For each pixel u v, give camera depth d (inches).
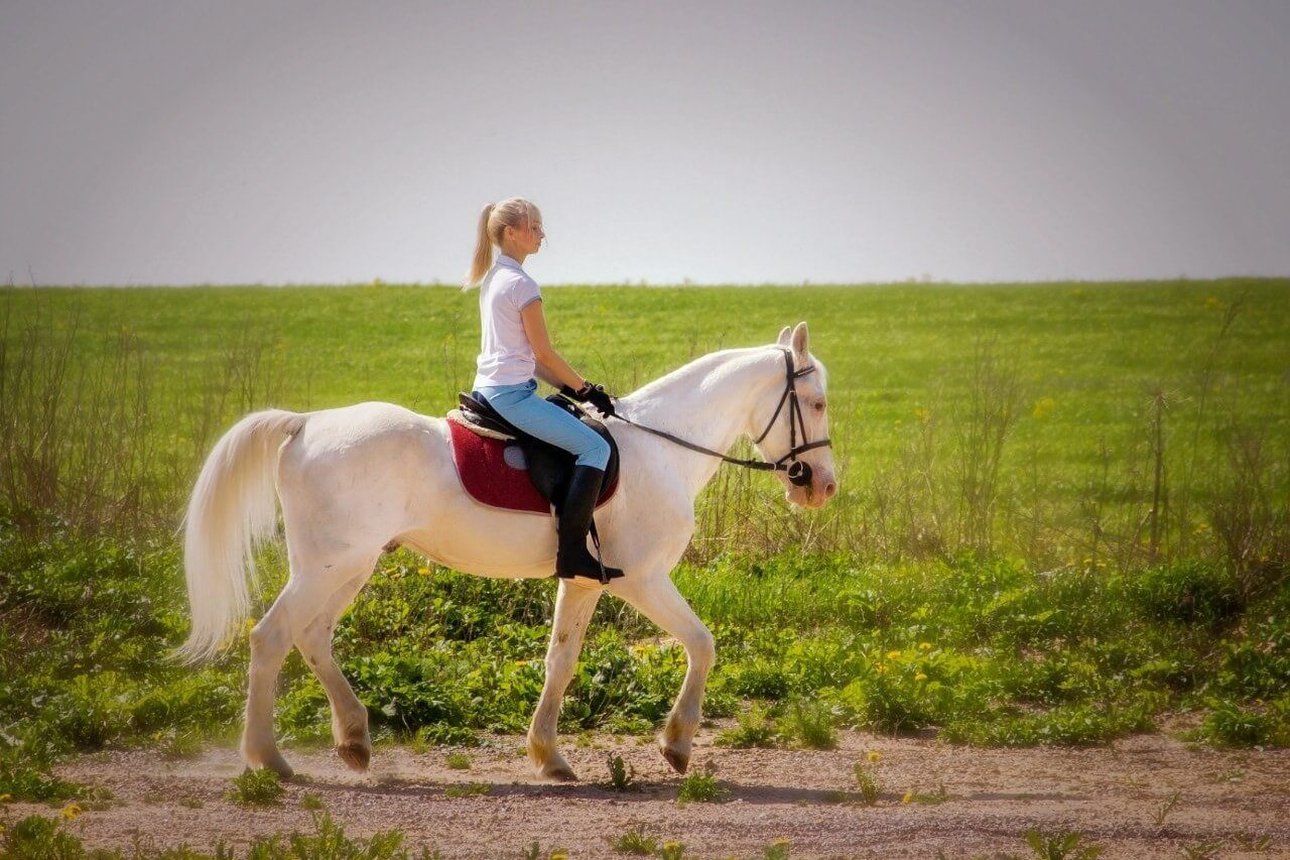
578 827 291.3
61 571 504.7
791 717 406.3
